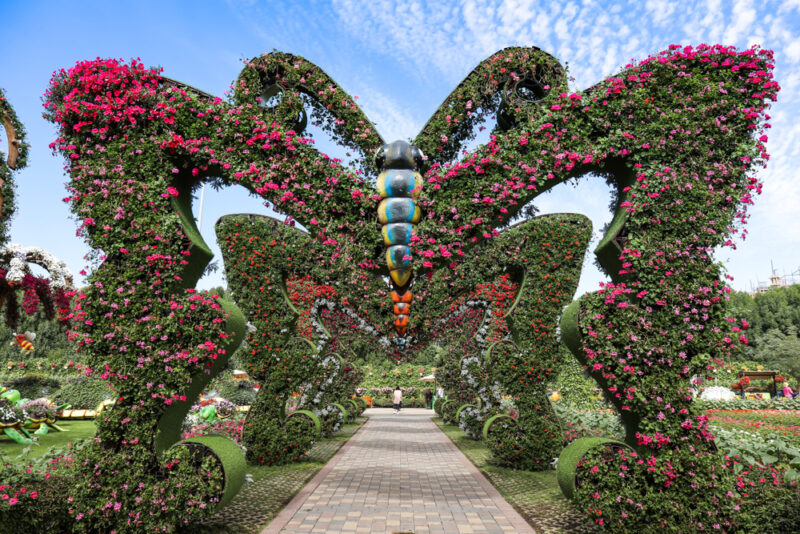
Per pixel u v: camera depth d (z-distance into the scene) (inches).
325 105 215.9
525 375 318.7
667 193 183.9
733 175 183.2
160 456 180.2
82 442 188.4
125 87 200.2
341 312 394.3
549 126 200.4
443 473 316.2
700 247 180.5
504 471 316.2
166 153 200.7
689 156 188.2
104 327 181.0
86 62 198.2
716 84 189.6
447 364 561.0
